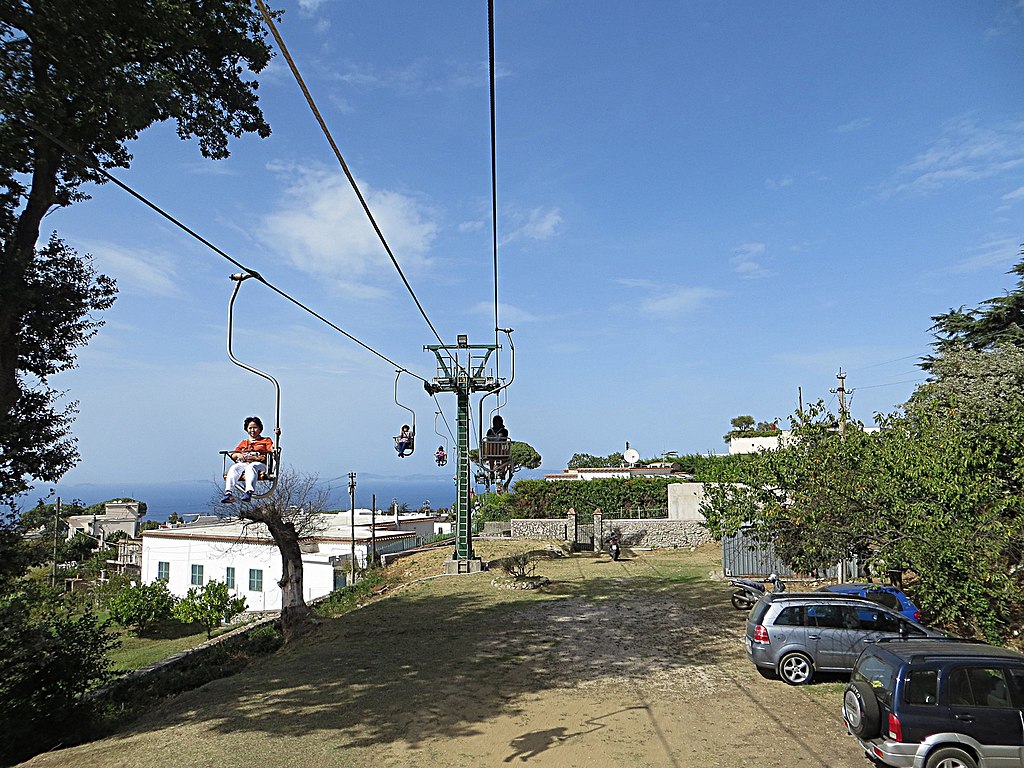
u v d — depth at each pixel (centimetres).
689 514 4059
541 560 3453
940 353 3678
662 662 1612
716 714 1247
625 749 1088
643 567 3212
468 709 1291
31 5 1080
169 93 1231
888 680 998
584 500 4256
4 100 1087
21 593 1398
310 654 1780
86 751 1158
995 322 3562
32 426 1402
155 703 1473
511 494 4419
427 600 2500
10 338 1291
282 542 2158
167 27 1240
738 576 2842
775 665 1440
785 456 1725
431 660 1669
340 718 1254
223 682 1557
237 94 1462
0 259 1222
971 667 981
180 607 3108
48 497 1454
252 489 1031
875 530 1534
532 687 1429
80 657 1398
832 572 2655
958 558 1377
